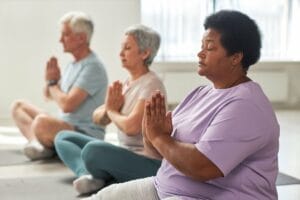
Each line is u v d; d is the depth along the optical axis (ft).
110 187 5.94
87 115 10.71
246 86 5.08
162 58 20.36
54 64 11.18
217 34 5.09
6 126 15.94
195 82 20.56
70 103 10.48
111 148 7.98
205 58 5.18
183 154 4.82
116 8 18.70
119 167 7.95
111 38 18.79
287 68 21.95
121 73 18.95
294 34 21.89
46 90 11.25
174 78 20.26
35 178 9.56
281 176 10.28
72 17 10.66
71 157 9.32
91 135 10.72
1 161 10.95
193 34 20.56
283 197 8.81
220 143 4.77
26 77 18.08
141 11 19.67
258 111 4.88
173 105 20.44
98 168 8.20
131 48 8.22
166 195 5.41
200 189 5.13
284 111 20.71
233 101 4.95
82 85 10.46
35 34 17.98
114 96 8.38
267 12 21.53
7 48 17.80
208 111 5.19
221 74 5.21
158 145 5.06
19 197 8.38
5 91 17.95
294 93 22.12
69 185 9.11
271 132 4.94
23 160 11.09
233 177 4.99
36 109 12.25
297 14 21.76
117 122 8.10
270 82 21.42
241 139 4.78
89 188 8.41
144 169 7.90
